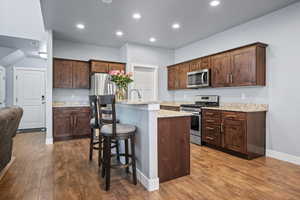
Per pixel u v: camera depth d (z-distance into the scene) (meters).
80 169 2.55
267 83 3.16
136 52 5.07
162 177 2.17
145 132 2.10
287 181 2.18
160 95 5.54
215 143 3.48
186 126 2.36
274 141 3.07
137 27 3.81
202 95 4.56
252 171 2.48
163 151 2.17
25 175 2.34
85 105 4.62
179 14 3.19
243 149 2.97
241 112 2.99
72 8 2.98
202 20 3.44
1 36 3.90
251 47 3.11
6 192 1.92
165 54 5.60
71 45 4.77
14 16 3.96
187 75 4.60
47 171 2.47
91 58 5.03
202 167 2.62
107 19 3.42
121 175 2.37
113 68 4.84
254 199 1.80
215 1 2.76
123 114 2.83
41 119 5.97
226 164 2.74
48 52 3.94
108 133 2.00
